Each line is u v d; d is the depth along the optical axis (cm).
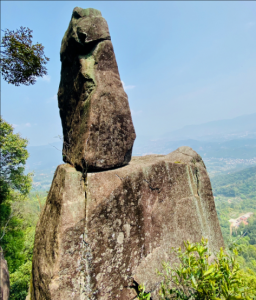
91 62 354
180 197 424
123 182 328
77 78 371
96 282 282
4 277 397
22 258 1274
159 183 386
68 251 266
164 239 376
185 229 414
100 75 347
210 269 209
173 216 400
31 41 586
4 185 1439
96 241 288
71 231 271
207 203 475
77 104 373
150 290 324
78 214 281
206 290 209
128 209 328
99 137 319
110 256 300
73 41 362
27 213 1961
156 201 378
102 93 333
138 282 317
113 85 354
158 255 357
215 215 483
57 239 263
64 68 432
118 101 351
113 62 370
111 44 370
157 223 371
